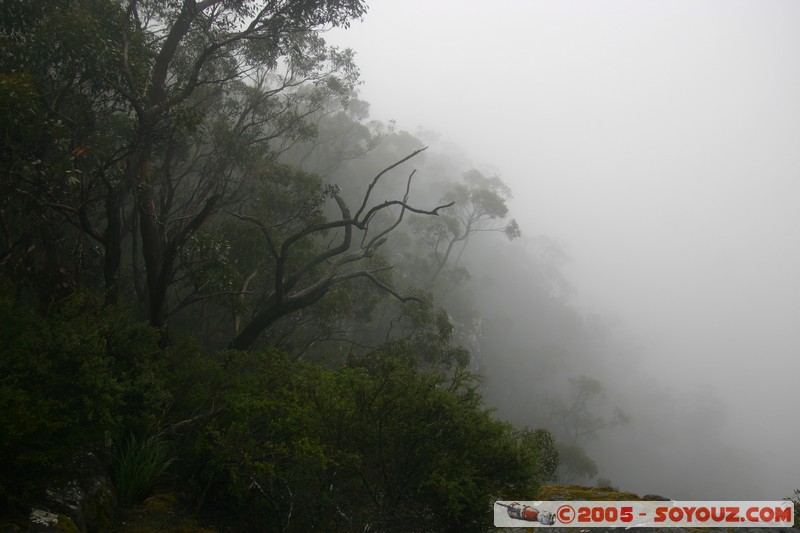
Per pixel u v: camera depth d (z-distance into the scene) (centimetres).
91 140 1084
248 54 1711
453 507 464
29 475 411
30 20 914
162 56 1165
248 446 532
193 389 660
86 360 506
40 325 534
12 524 372
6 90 696
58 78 1001
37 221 968
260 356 735
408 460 512
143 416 559
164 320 1055
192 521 504
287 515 534
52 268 956
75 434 447
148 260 1109
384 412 527
